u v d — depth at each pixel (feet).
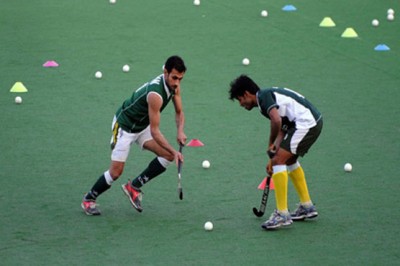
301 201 68.69
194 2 147.74
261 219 69.26
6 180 77.46
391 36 128.98
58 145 87.04
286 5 146.41
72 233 66.33
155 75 111.45
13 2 150.10
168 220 69.00
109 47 123.75
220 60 117.80
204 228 67.10
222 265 60.49
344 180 77.82
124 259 61.57
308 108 66.80
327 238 65.36
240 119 95.61
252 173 79.71
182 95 103.96
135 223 68.33
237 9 144.66
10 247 63.67
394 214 70.03
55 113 97.04
